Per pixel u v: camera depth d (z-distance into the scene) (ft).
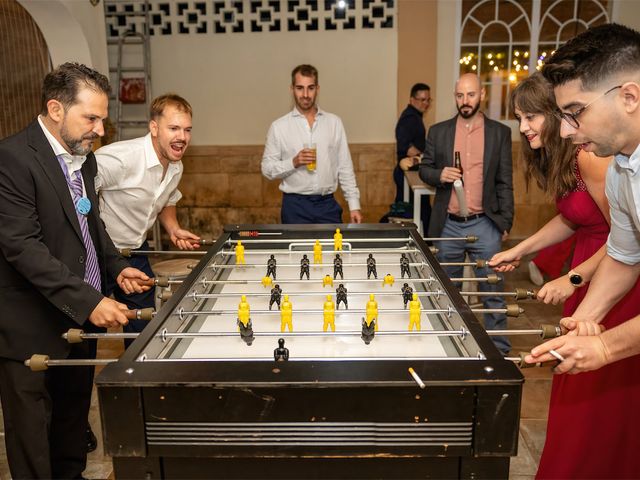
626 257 5.54
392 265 7.67
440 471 4.48
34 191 6.34
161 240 19.85
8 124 15.15
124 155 8.52
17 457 6.88
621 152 4.64
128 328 9.21
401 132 16.58
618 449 6.01
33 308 6.58
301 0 18.45
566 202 6.96
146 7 18.22
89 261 7.25
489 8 18.85
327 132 12.58
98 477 8.04
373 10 18.53
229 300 6.46
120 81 18.42
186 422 4.29
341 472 4.48
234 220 19.99
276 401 4.24
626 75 4.21
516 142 19.42
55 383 7.25
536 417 9.34
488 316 11.18
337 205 12.92
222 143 19.58
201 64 18.97
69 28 14.99
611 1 18.74
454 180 10.84
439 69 19.19
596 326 5.12
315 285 6.91
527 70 19.35
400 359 4.52
